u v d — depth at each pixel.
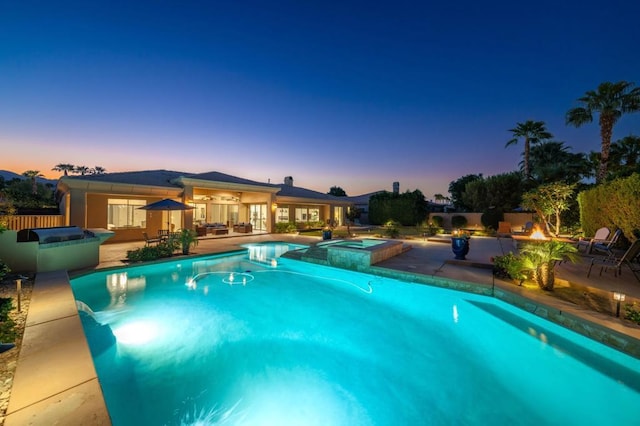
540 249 5.90
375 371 4.07
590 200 11.76
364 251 8.47
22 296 5.17
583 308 4.73
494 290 6.05
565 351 4.29
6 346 3.22
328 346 4.77
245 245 13.76
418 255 10.23
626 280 6.24
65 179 12.16
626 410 3.26
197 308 6.30
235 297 7.07
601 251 9.19
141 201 14.89
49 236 7.52
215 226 18.77
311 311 6.23
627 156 20.91
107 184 13.23
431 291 7.04
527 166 25.47
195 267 9.95
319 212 26.17
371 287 7.90
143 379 3.79
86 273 7.84
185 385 3.70
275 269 9.80
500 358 4.39
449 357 4.44
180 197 15.95
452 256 9.95
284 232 19.81
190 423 3.05
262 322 5.66
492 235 18.20
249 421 3.09
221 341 4.88
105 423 2.07
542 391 3.61
